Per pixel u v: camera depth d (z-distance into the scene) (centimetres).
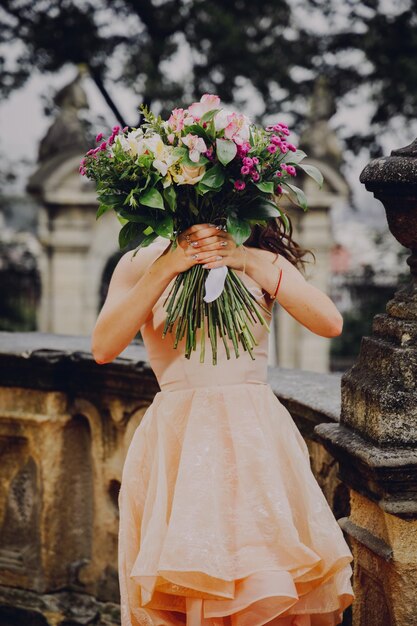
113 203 253
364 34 1502
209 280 253
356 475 273
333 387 343
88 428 405
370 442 262
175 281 262
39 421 398
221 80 1515
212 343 258
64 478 405
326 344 1630
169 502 257
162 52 1459
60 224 1606
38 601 402
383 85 1531
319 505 255
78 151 1577
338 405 314
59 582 405
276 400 269
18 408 405
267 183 247
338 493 321
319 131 1541
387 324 267
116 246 1638
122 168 249
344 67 1580
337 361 1816
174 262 256
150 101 1478
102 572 400
